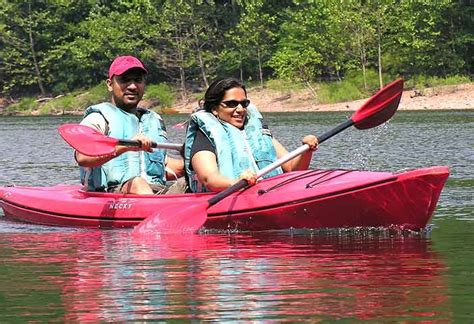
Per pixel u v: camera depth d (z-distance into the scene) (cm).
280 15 6212
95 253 807
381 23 5506
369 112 1013
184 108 5994
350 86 5488
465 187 1301
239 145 956
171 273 695
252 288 630
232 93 962
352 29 5566
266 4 6306
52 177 1631
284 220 912
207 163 942
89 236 930
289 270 699
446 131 2659
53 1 6562
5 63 6562
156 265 734
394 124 3127
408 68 5634
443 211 1055
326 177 927
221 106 966
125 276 686
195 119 960
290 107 5469
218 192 946
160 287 640
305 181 930
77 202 1038
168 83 6406
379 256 759
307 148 969
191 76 6400
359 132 2762
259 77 6272
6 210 1128
